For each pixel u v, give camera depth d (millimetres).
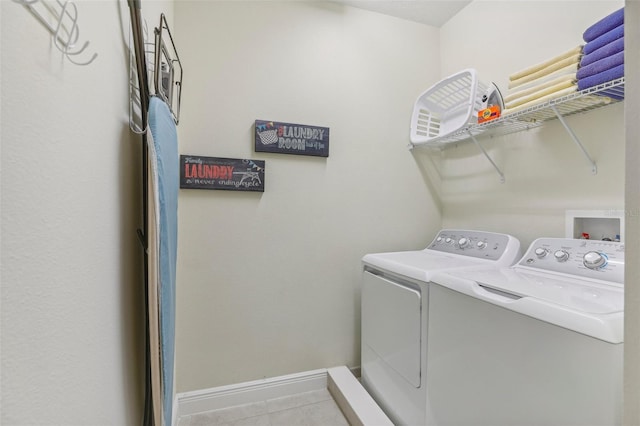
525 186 1623
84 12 562
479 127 1635
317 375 1896
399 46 2131
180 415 1628
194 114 1664
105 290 657
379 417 1475
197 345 1681
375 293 1671
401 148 2127
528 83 1384
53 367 470
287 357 1854
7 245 374
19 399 395
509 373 901
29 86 413
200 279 1682
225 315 1729
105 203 658
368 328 1752
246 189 1738
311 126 1867
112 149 698
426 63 2201
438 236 1965
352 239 2000
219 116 1706
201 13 1681
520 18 1651
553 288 985
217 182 1684
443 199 2225
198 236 1679
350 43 2002
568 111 1348
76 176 537
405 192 2137
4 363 368
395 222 2107
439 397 1189
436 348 1212
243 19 1760
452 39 2137
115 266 715
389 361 1533
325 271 1934
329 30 1951
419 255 1789
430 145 2162
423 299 1299
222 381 1728
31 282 420
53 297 471
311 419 1620
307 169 1891
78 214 543
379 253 1896
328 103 1940
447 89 1879
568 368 752
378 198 2064
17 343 392
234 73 1735
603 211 1267
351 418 1562
